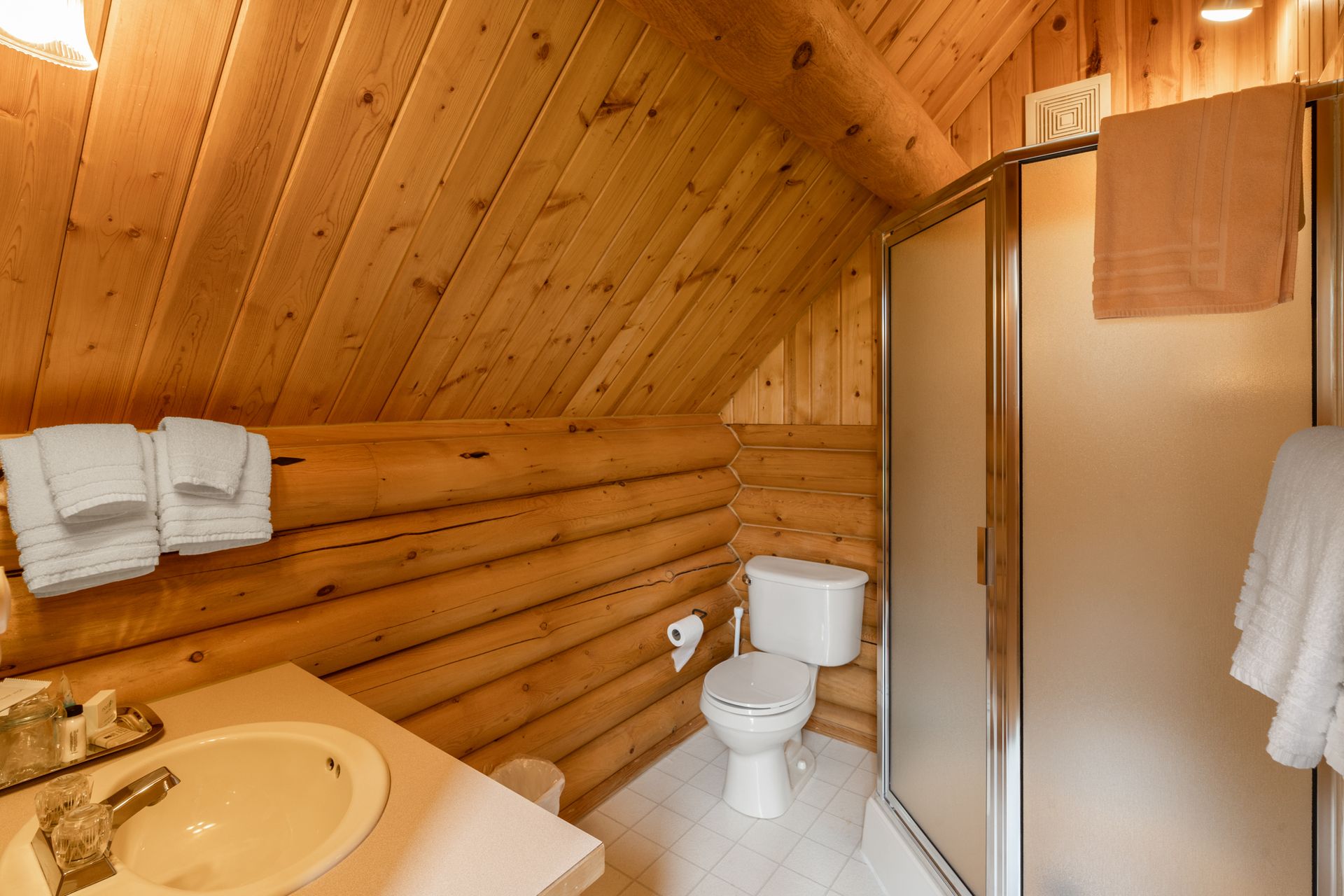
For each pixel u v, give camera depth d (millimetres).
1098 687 1430
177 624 1331
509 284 1680
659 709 2623
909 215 1889
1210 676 1332
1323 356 1240
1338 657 874
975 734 1634
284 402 1536
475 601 1919
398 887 714
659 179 1724
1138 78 2072
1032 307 1472
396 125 1224
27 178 962
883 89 1582
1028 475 1485
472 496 1941
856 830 2193
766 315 2662
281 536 1519
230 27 987
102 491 1110
